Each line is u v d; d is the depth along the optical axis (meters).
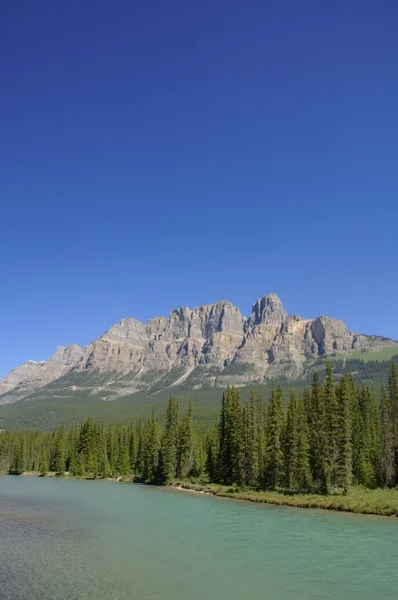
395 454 100.62
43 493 94.81
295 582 30.36
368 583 30.16
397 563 35.19
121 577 31.17
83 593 27.91
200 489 106.81
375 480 97.62
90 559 35.97
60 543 42.06
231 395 129.75
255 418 116.38
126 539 44.19
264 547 40.81
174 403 150.50
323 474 92.12
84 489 108.12
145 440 159.00
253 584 29.88
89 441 178.25
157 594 27.78
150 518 58.91
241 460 107.12
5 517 58.06
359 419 111.44
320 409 105.00
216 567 33.84
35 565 34.09
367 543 42.59
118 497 88.00
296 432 99.44
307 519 58.41
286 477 100.00
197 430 195.00
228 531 49.22
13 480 144.00
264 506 74.00
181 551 39.03
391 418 104.50
